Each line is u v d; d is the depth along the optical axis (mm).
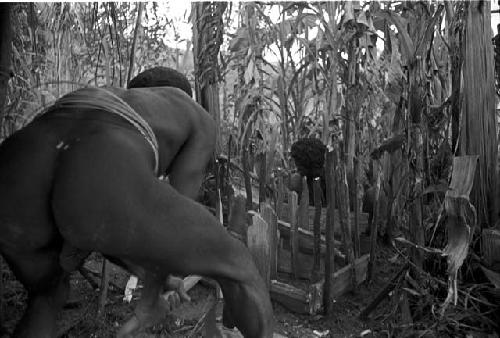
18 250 1320
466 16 2709
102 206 1177
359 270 2986
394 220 3477
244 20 3896
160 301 1425
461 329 2404
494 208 2691
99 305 2328
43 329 1369
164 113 1568
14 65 2816
